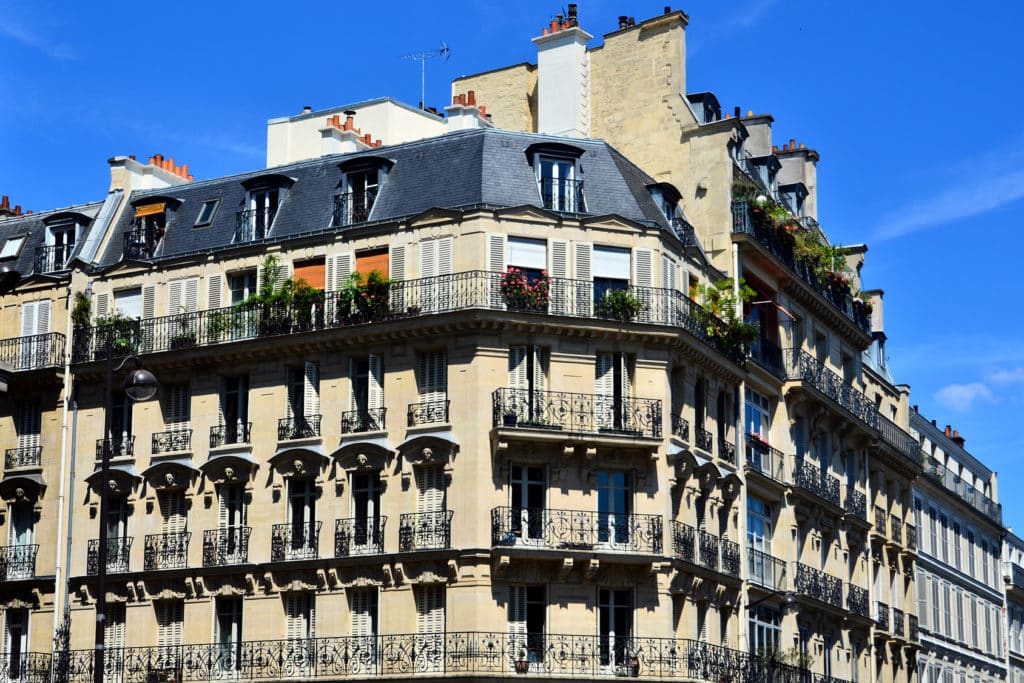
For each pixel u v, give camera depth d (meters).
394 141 71.19
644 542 56.72
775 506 66.75
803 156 79.94
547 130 69.56
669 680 55.91
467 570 54.84
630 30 70.12
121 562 60.41
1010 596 106.00
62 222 66.06
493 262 57.12
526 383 56.81
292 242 60.00
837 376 73.44
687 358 59.84
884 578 79.19
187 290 61.72
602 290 58.25
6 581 62.00
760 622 63.72
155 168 68.81
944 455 96.69
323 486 57.72
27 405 63.97
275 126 70.88
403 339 57.34
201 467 59.78
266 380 59.56
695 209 66.31
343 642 56.12
